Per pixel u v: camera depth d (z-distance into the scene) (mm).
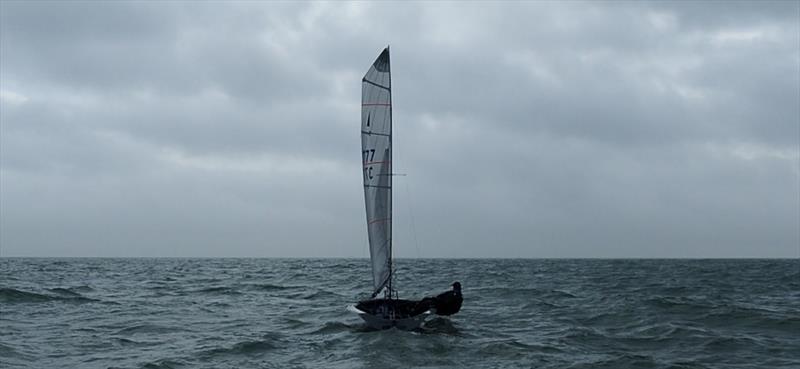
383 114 26922
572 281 72875
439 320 32656
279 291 54719
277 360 22688
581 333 28766
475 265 155500
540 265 159250
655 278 82562
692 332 28031
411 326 27859
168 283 66750
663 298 41781
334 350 24312
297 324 31891
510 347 24625
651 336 27875
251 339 26484
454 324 31438
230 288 56062
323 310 38281
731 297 49594
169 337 27844
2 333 28016
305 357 23188
